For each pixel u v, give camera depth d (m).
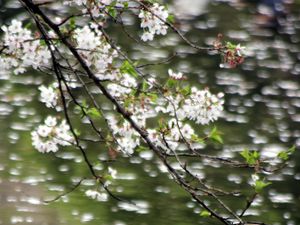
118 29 29.83
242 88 26.00
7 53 5.57
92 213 15.87
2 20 29.11
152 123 19.67
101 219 15.66
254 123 22.86
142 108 5.88
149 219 15.98
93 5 5.65
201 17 34.06
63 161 18.42
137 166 18.61
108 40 5.56
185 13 34.19
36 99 22.38
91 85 22.89
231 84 26.22
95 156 18.78
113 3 5.71
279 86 26.64
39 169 17.83
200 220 16.19
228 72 27.33
